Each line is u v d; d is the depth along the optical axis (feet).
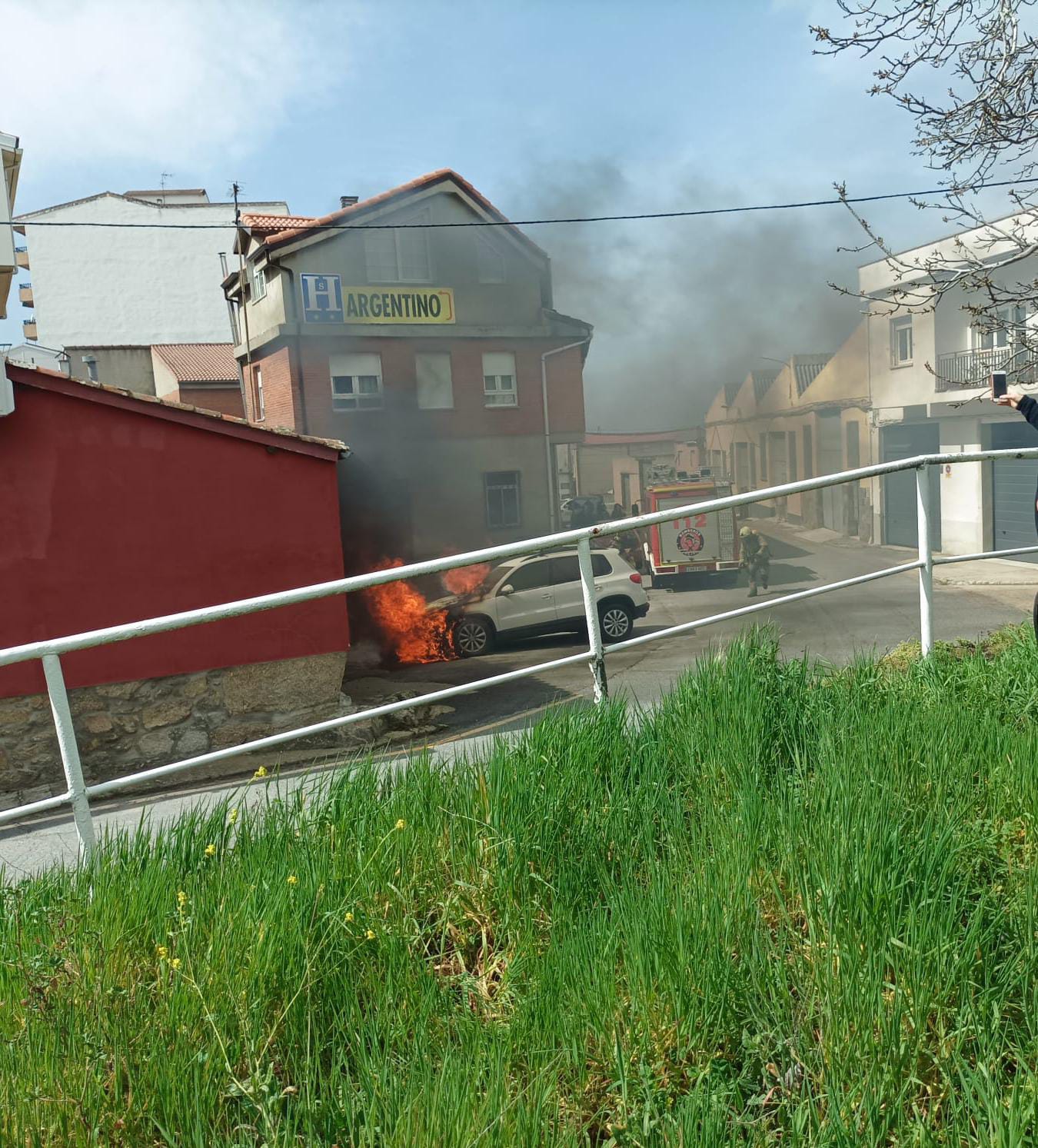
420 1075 6.89
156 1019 7.56
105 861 10.16
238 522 29.04
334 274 105.81
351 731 28.94
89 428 27.35
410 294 108.27
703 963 7.47
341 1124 6.73
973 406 84.28
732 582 91.20
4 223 35.53
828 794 9.65
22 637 26.86
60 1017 7.68
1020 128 22.15
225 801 11.32
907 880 7.84
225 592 28.94
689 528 89.86
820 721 12.34
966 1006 6.91
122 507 27.76
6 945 8.83
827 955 7.39
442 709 34.12
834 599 62.44
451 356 111.24
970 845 8.89
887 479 102.94
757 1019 7.27
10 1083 6.92
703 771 11.42
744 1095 7.01
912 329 93.97
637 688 22.38
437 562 11.91
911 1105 6.40
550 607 58.49
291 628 29.55
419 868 9.87
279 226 108.58
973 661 14.93
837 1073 6.59
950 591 65.05
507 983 8.31
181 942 8.46
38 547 26.96
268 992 7.88
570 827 10.26
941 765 10.50
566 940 8.35
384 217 107.24
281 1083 7.25
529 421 114.52
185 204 160.15
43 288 153.07
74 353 151.02
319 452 29.76
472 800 10.75
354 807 10.85
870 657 16.25
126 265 155.02
